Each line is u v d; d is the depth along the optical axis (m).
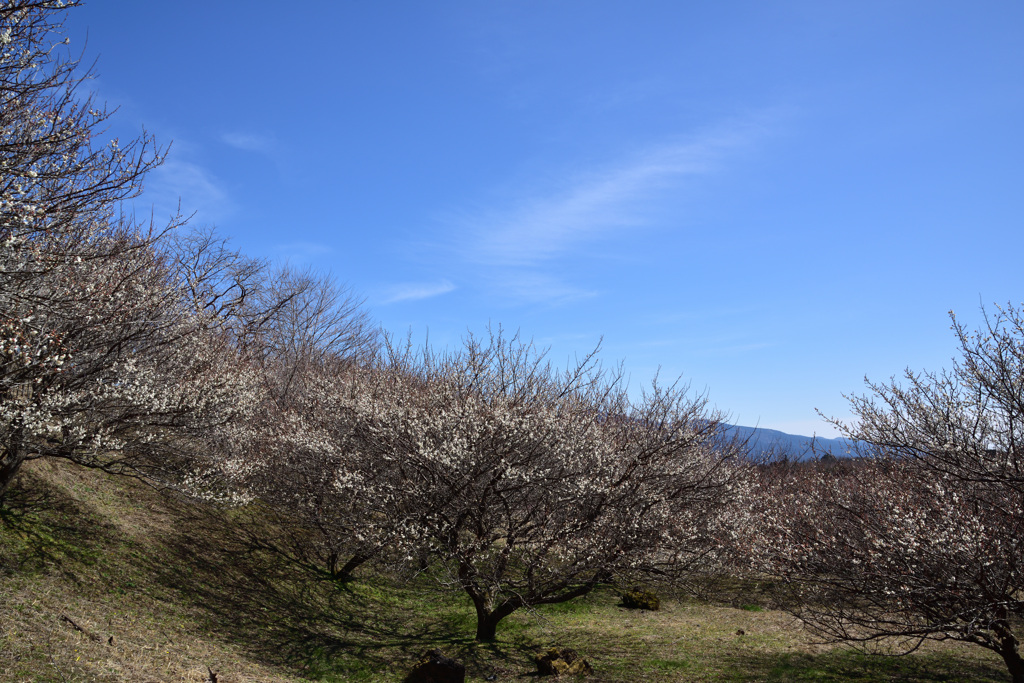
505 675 11.32
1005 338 9.56
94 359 11.12
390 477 13.18
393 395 15.17
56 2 7.94
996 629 9.21
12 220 7.70
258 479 15.48
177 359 13.48
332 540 15.12
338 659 11.46
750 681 10.57
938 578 9.13
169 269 14.60
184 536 13.99
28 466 12.88
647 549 12.38
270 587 13.77
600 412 14.61
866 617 10.66
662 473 12.67
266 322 30.58
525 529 12.24
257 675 9.80
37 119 8.52
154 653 9.32
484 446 12.27
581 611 16.25
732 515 13.61
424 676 10.04
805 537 11.14
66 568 10.66
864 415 11.70
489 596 13.13
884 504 10.37
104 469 11.50
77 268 10.47
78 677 7.67
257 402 16.06
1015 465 9.24
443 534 12.27
